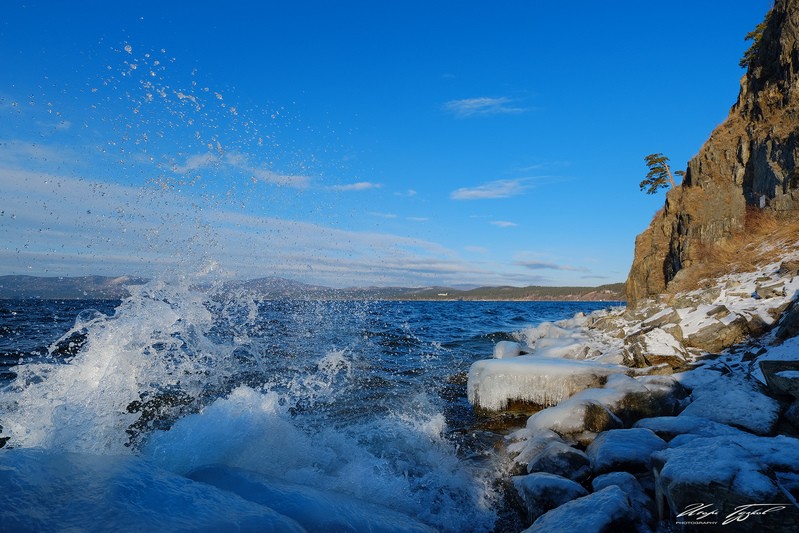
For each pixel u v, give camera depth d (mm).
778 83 16938
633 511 3607
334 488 4629
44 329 16703
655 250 20031
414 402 8477
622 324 12508
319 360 11422
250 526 2893
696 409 5570
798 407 4828
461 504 4781
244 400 5703
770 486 3070
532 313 47156
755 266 11680
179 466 4543
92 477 3188
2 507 2584
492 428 7219
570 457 4828
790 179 13914
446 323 26031
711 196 16656
